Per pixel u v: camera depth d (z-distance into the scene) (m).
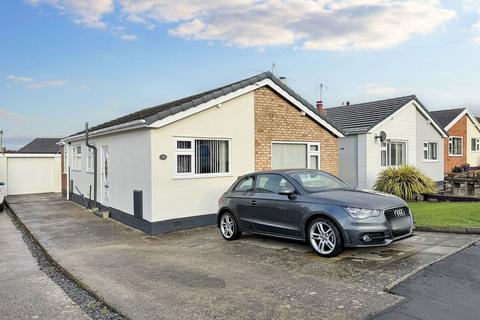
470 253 6.98
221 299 5.28
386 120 19.41
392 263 6.59
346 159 19.61
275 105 12.85
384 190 16.38
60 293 6.04
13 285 6.49
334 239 7.06
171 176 10.59
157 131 10.35
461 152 29.48
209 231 10.59
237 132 11.94
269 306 4.95
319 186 8.26
